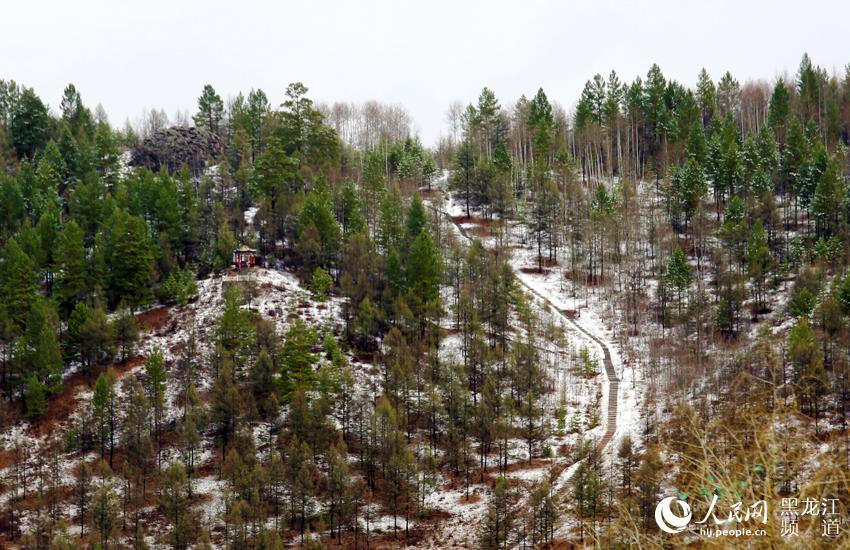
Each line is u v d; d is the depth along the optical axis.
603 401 100.00
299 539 81.31
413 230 129.50
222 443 92.75
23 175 135.88
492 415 90.31
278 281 120.44
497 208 150.38
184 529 78.50
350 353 106.75
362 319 107.44
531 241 149.38
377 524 83.56
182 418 97.12
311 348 105.69
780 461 23.41
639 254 136.88
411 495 83.81
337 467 82.25
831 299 99.00
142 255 113.62
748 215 135.50
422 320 110.25
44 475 87.88
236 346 103.25
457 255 123.88
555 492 81.25
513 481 86.38
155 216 129.00
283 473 83.75
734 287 114.62
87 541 80.31
